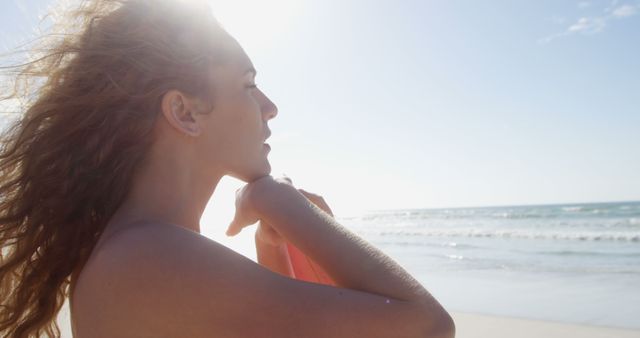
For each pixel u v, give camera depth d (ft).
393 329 2.70
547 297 25.52
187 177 3.14
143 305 2.49
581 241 55.42
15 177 3.12
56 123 2.98
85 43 3.05
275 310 2.57
